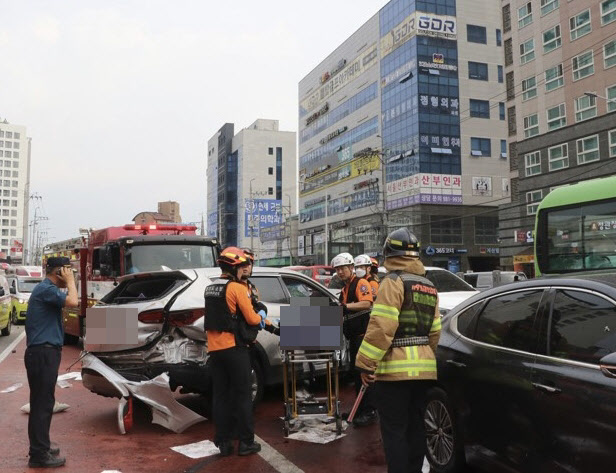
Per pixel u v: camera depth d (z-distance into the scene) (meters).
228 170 114.81
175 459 5.13
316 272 17.73
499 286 4.46
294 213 111.19
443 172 56.91
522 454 3.66
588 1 37.34
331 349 5.75
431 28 57.62
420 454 3.73
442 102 57.41
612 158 35.66
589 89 37.38
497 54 60.16
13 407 7.29
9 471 4.84
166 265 10.54
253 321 5.20
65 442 5.69
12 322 20.41
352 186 68.31
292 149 112.00
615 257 9.59
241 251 5.34
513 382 3.77
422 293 3.78
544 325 3.76
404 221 58.09
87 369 6.38
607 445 3.05
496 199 57.97
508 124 52.09
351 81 69.44
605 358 2.91
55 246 20.06
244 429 5.18
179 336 6.29
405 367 3.65
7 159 118.19
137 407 7.15
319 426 6.09
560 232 10.66
